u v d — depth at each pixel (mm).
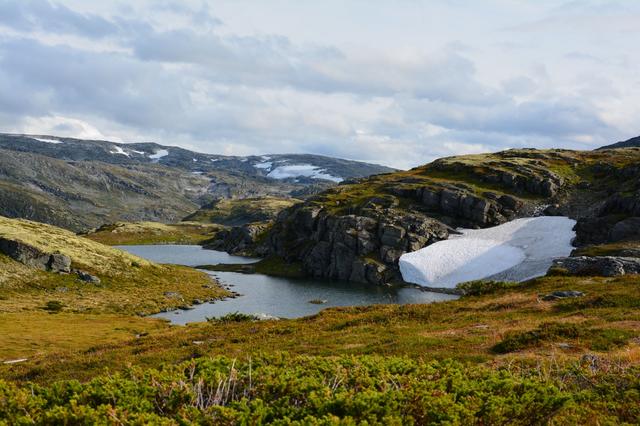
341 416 8594
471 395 10000
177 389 9383
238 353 29109
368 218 144750
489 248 129375
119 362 29547
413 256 131625
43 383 26406
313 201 183375
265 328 40031
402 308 43750
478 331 29750
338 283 130375
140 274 127688
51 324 66062
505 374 11930
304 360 13438
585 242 119000
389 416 8000
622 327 26312
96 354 34688
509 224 142875
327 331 36594
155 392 9477
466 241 135125
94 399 9258
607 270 54969
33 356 44125
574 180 162500
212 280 136250
